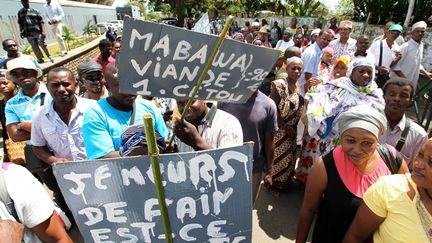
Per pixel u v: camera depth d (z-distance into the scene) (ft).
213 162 3.36
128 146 4.38
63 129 7.20
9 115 8.30
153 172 3.27
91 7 89.45
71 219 8.72
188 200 3.47
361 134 4.66
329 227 5.45
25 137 8.29
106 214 3.49
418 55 14.94
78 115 7.22
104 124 5.62
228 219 3.62
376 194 4.12
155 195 3.45
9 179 3.70
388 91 6.56
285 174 10.15
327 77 11.68
